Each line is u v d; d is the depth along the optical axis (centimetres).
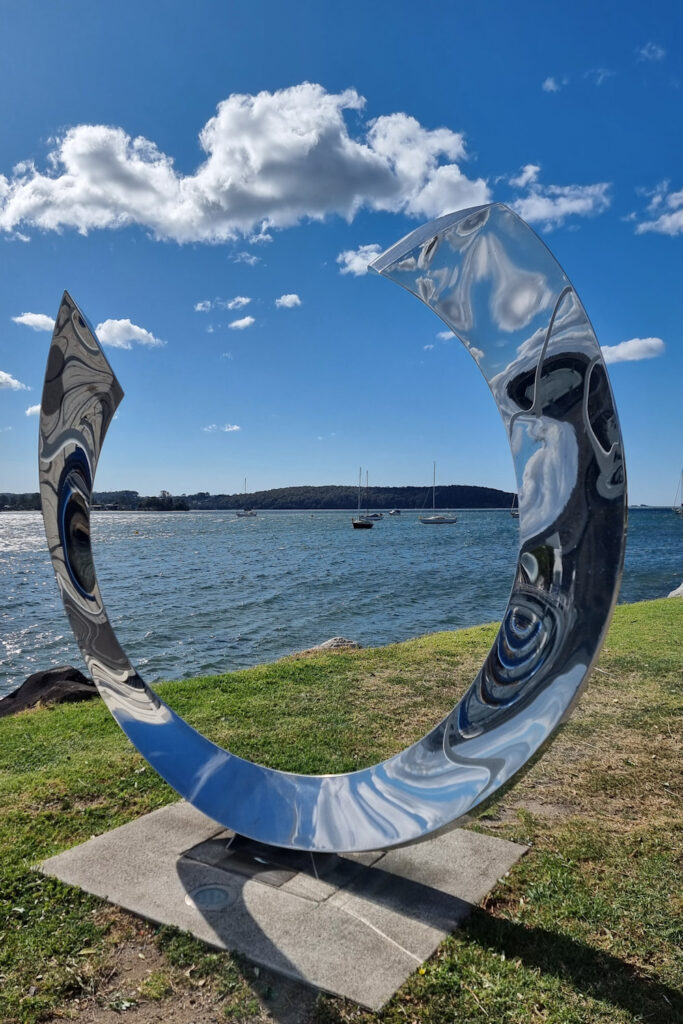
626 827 430
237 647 1617
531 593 301
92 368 385
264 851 386
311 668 859
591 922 331
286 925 323
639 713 645
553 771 519
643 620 1122
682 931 324
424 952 304
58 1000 287
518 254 292
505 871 370
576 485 282
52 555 432
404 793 345
